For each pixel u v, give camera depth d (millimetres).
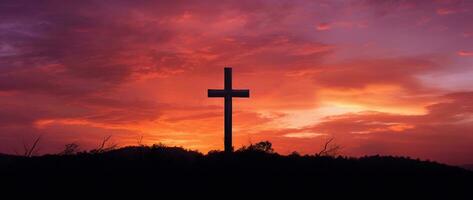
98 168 23156
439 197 21625
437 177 25000
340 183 22281
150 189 20453
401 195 21344
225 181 21641
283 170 23531
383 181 23219
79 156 24844
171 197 19594
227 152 26703
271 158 25531
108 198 19281
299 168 24078
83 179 21453
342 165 25469
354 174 23891
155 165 23828
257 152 26109
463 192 22828
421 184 23328
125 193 19906
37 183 20922
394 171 25281
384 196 20984
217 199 19531
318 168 24406
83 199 19109
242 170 23172
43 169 22688
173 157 25688
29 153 24562
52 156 24766
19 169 22688
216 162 24562
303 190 21000
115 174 22234
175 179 21750
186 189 20609
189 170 23141
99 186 20672
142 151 26250
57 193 19781
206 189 20688
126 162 24344
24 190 20094
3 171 22484
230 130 31156
